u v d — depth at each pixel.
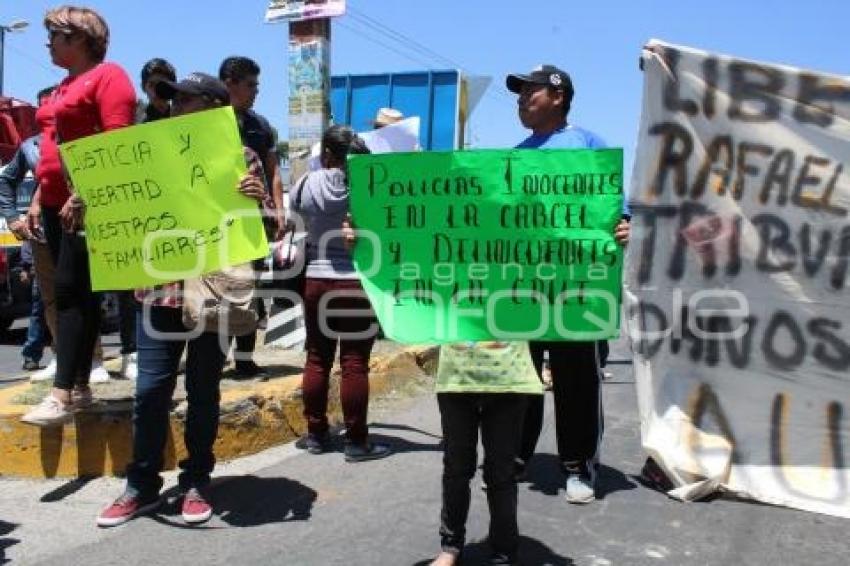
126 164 3.97
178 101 4.07
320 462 5.04
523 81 4.53
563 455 4.46
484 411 3.56
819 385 4.48
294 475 4.79
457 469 3.52
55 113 4.41
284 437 5.46
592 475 4.49
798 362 4.51
